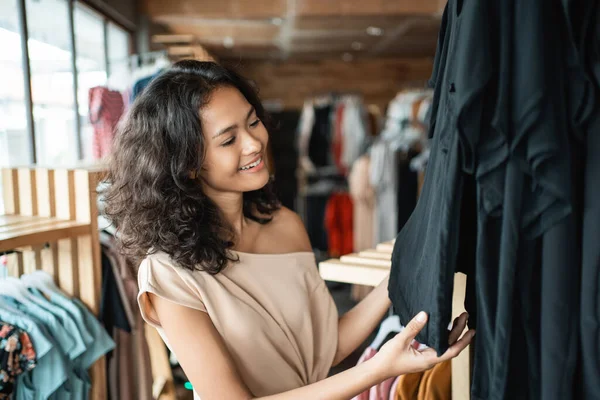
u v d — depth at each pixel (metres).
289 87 9.18
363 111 7.00
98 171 1.97
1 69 2.71
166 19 5.24
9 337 1.58
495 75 0.75
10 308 1.71
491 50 0.74
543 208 0.75
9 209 2.09
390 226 5.09
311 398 0.93
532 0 0.73
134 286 2.14
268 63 9.13
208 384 0.96
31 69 2.99
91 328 1.93
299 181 7.68
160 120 1.02
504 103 0.73
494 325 0.81
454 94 0.78
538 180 0.73
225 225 1.12
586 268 0.76
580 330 0.77
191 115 1.00
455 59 0.82
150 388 2.23
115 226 1.14
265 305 1.10
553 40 0.74
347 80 9.16
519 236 0.77
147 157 1.03
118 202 1.11
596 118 0.76
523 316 0.81
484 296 0.81
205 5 5.12
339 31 6.27
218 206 1.13
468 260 0.94
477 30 0.74
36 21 3.09
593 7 0.75
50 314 1.76
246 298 1.07
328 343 1.19
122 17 4.62
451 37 0.86
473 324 0.96
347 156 6.92
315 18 5.44
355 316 1.24
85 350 1.88
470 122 0.74
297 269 1.19
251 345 1.04
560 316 0.76
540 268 0.79
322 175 6.99
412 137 4.84
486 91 0.76
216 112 1.01
